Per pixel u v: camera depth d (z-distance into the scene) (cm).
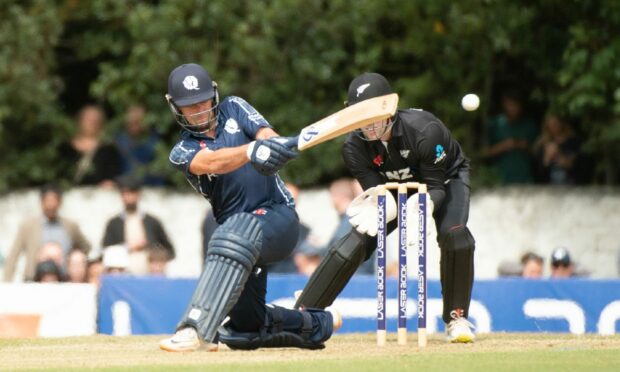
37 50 4725
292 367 1988
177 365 2023
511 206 4453
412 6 4619
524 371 1961
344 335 2900
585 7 4447
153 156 4581
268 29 4600
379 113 2080
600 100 4316
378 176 2530
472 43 4622
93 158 4572
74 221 4003
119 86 4656
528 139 4575
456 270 2525
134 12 4638
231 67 4659
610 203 4409
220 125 2220
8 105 4662
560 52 4559
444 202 2534
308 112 4666
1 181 4609
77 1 4862
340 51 4650
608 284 3378
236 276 2156
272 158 2097
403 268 2419
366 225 2484
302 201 4491
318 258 3972
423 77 4644
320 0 4619
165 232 4000
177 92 2177
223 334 2295
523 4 4531
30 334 3256
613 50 4306
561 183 4534
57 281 3650
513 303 3362
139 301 3284
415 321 3322
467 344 2500
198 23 4591
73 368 2020
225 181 2211
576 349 2341
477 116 4634
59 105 4878
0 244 4519
